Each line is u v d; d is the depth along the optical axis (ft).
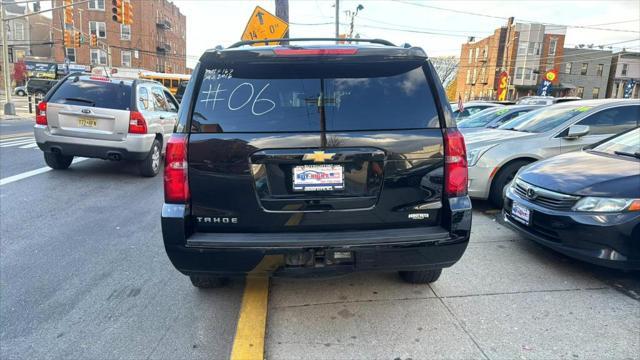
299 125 9.05
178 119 9.24
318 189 9.11
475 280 12.42
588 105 20.67
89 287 12.16
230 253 8.97
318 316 10.55
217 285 11.91
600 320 10.26
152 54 180.34
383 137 9.07
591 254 11.93
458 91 202.80
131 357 8.98
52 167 27.96
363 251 9.00
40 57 189.37
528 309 10.78
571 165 14.30
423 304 11.06
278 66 9.26
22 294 11.71
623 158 14.33
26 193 22.35
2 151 34.76
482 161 19.45
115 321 10.38
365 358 8.89
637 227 11.47
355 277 12.66
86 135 24.82
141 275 12.96
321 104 9.13
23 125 63.05
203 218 9.24
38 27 205.05
